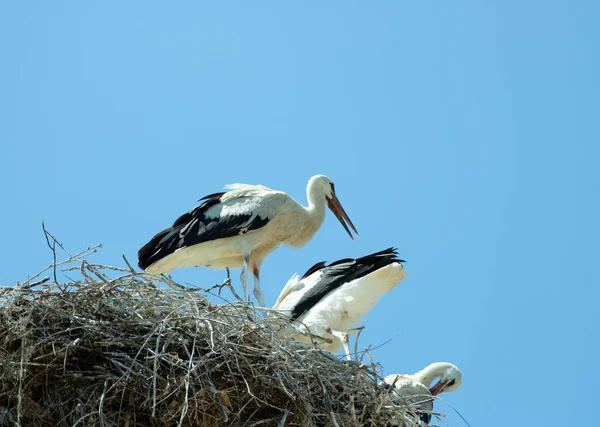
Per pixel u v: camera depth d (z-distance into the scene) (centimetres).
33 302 1223
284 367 1234
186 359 1222
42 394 1198
